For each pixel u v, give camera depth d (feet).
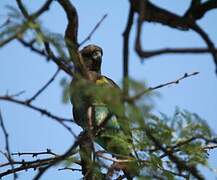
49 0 21.91
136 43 18.66
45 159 29.30
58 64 22.31
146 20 21.53
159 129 24.16
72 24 26.76
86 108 22.99
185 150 24.85
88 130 26.04
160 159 25.95
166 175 25.61
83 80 21.36
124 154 28.35
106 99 20.67
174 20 21.26
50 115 22.63
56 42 22.00
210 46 19.57
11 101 22.20
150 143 25.72
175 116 24.49
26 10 21.72
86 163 26.53
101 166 26.30
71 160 25.66
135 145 26.20
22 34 20.92
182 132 24.39
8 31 21.07
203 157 25.57
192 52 18.95
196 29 20.56
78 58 24.14
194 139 24.63
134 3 20.43
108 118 23.72
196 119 24.54
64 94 21.06
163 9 21.30
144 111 20.06
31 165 29.30
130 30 20.44
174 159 23.58
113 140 28.04
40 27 21.22
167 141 24.52
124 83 19.48
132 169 26.50
